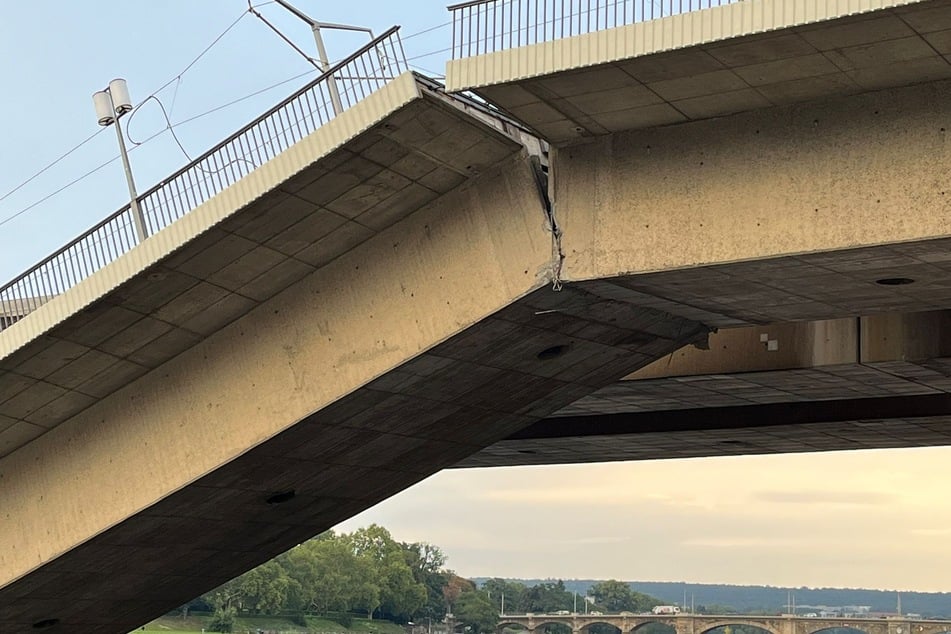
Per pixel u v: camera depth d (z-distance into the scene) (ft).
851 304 68.28
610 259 61.11
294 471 82.43
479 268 66.03
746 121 57.47
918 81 52.85
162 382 78.59
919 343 82.48
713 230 58.18
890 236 53.67
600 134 61.16
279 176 62.49
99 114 70.44
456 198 66.69
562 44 54.29
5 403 77.77
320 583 549.54
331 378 72.13
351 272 71.10
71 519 82.69
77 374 76.54
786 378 90.84
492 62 56.08
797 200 56.03
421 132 60.90
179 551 90.68
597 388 85.71
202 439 77.25
